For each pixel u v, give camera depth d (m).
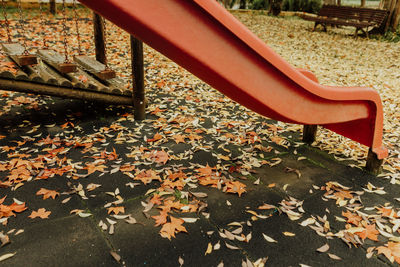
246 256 2.21
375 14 11.87
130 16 1.64
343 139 4.29
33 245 2.20
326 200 2.89
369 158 3.40
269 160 3.60
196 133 4.16
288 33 12.62
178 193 2.86
